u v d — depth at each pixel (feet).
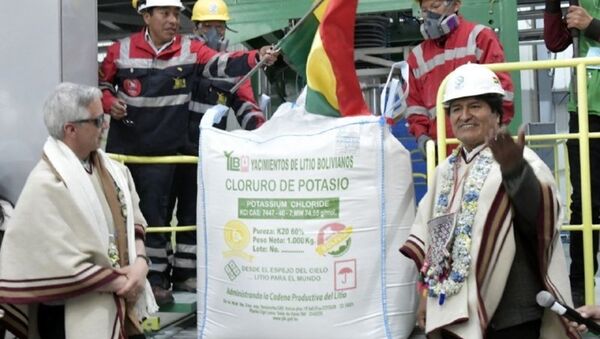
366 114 9.11
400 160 8.61
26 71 10.23
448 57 11.50
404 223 8.60
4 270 7.72
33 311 8.36
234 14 17.19
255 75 18.81
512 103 10.86
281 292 8.50
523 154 6.68
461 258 7.03
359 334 8.36
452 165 7.64
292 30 9.96
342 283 8.38
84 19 10.53
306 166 8.49
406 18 19.76
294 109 8.93
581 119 8.73
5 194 10.15
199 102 12.91
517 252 7.11
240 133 9.07
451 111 7.62
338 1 8.87
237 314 8.77
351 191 8.42
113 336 7.97
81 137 8.16
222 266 8.88
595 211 10.94
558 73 30.37
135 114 12.46
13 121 10.22
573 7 10.70
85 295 7.93
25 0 10.27
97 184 8.41
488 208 7.01
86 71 10.54
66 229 7.75
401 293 8.52
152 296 8.82
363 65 20.74
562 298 6.93
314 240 8.43
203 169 9.11
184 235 13.09
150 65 12.51
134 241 8.64
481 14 14.87
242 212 8.74
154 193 12.35
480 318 6.89
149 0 12.42
